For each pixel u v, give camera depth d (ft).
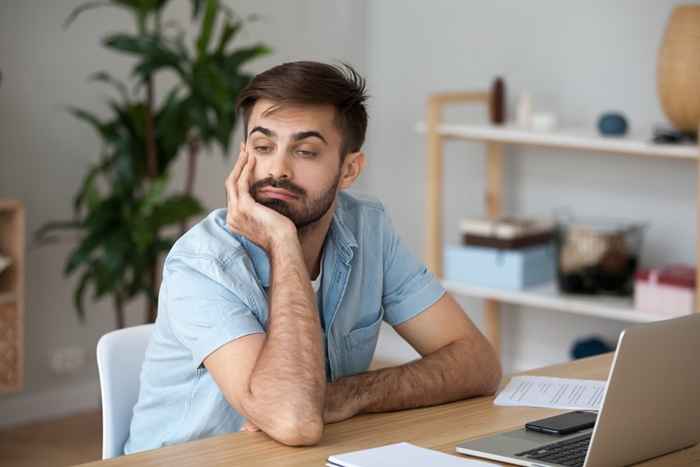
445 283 14.55
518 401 6.82
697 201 13.71
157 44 12.93
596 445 5.32
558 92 15.43
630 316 13.10
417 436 6.07
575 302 13.51
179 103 13.16
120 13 14.85
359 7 17.51
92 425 14.48
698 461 5.77
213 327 6.16
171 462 5.55
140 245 12.81
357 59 17.58
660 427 5.66
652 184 14.79
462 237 14.51
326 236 6.97
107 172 13.64
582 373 7.46
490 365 7.01
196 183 15.88
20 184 14.06
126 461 5.56
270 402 5.83
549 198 15.76
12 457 13.11
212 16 13.08
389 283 7.38
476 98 14.88
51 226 13.42
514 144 16.01
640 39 14.61
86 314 15.05
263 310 6.39
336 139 6.46
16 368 12.95
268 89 6.34
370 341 7.31
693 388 5.77
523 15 15.69
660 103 13.17
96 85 14.66
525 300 13.92
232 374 6.08
